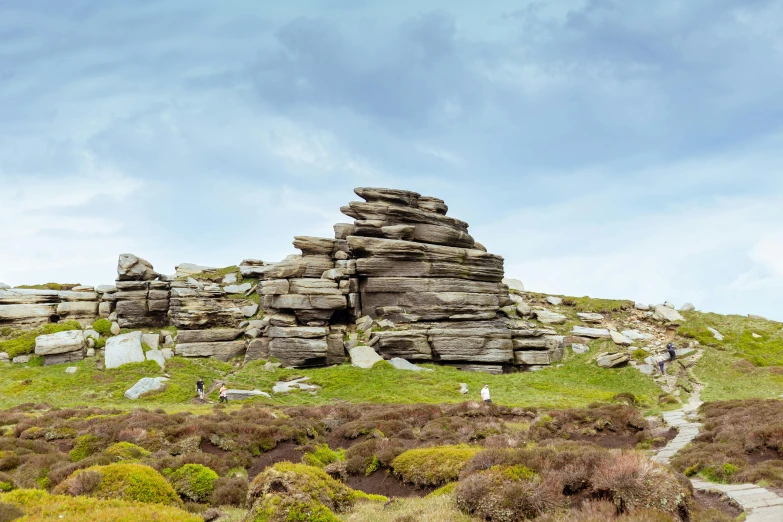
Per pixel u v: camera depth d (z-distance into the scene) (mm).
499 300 74750
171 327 68938
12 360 58938
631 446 32531
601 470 16500
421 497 21250
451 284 69562
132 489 18422
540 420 36969
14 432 31031
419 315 67625
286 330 62438
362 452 27531
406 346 63406
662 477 15891
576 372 64500
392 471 25328
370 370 59188
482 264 73188
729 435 28453
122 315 68875
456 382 56562
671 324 76875
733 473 22547
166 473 22875
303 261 71750
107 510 14969
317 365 62188
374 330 66312
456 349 64625
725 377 58344
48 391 50750
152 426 30703
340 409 41406
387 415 38406
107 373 56125
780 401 37906
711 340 69625
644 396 54156
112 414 38156
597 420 36375
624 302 85438
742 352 66000
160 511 15328
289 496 16688
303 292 66188
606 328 75625
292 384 55812
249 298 77250
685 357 64688
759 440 26094
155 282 71000
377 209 71312
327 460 29219
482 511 16344
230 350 64562
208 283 80625
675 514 15062
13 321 66812
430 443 30703
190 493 21891
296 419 34656
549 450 19250
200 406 46156
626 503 15312
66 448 28438
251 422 32656
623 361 64438
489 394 50062
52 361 58844
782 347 68875
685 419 38344
